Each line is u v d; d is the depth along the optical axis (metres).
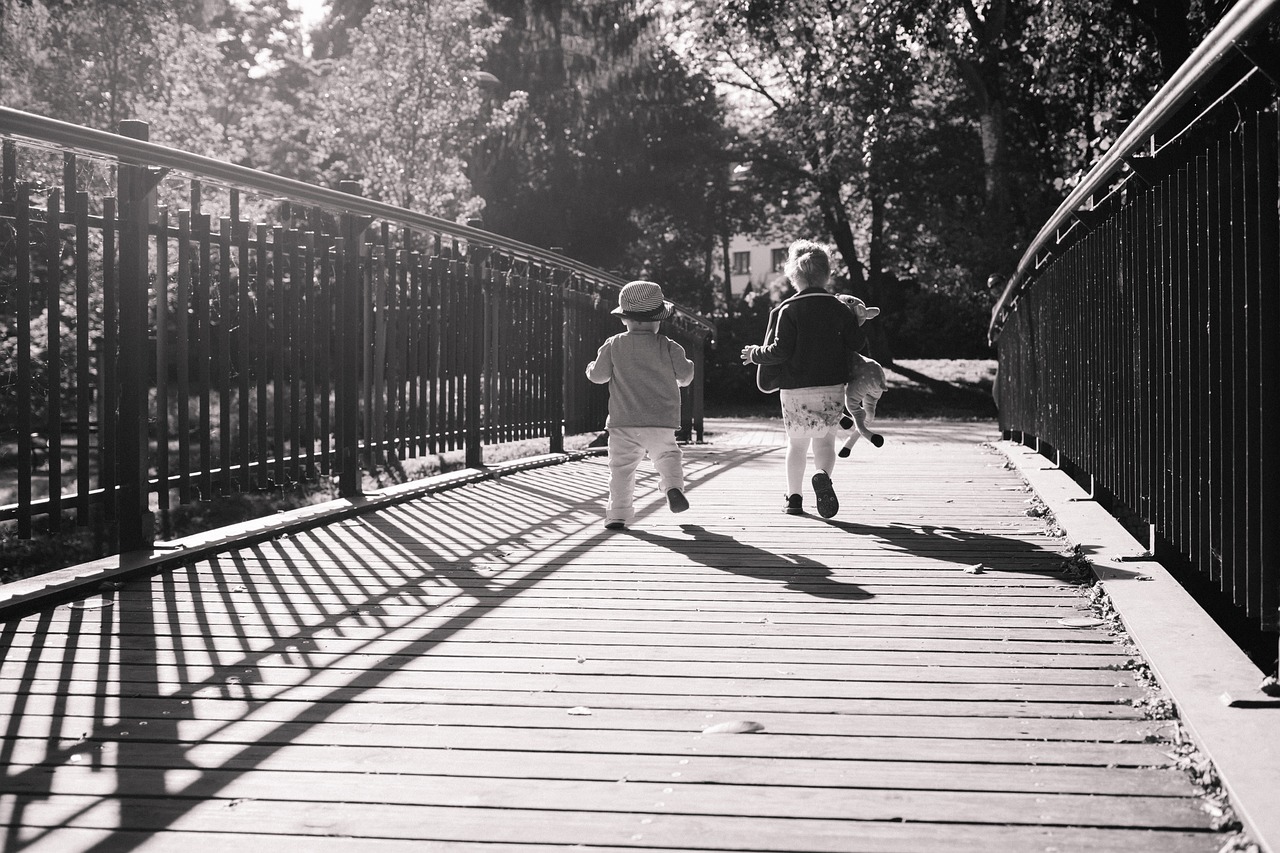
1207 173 3.62
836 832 2.33
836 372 6.30
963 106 30.02
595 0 35.69
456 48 20.80
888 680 3.36
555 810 2.46
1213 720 2.80
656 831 2.34
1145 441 4.78
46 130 4.18
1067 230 7.47
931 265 27.94
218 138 16.33
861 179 31.70
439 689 3.30
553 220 35.94
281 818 2.42
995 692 3.22
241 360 5.82
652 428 6.15
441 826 2.38
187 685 3.34
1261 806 2.29
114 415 5.03
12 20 15.12
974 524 6.21
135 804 2.49
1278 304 2.99
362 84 20.70
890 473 8.81
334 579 4.84
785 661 3.57
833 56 21.28
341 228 6.89
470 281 8.59
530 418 9.84
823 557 5.30
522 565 5.16
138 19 15.70
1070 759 2.71
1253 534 3.18
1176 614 3.88
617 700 3.20
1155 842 2.26
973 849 2.24
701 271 42.97
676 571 5.00
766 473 9.10
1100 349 6.04
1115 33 18.16
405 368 7.61
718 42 26.48
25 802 2.50
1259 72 2.98
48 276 4.57
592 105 36.00
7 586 4.42
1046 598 4.39
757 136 37.25
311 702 3.19
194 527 11.66
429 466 12.00
